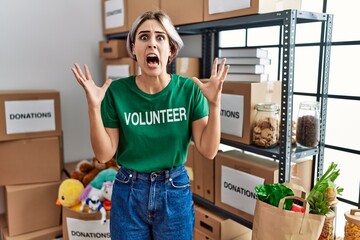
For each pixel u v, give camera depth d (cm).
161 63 119
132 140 121
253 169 167
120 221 124
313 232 125
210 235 195
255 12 153
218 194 191
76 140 276
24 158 218
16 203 213
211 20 178
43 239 220
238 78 181
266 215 130
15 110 211
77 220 193
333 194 144
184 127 124
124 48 251
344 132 189
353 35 179
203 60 233
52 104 223
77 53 270
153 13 121
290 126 152
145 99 121
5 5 235
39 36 251
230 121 178
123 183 125
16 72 245
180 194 124
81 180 226
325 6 189
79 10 267
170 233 123
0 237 230
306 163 176
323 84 173
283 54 148
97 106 115
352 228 144
